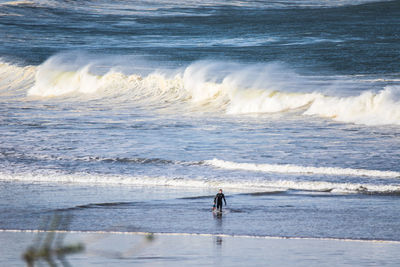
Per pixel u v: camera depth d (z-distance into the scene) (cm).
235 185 6888
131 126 11444
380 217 5244
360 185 6625
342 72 19588
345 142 9275
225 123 11694
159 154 8725
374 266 3538
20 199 6150
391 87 11588
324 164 7762
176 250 4022
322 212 5494
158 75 16488
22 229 4738
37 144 9656
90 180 7312
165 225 4962
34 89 17838
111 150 9094
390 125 10706
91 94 16800
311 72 19675
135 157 8544
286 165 7631
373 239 4422
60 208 5681
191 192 6612
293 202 5991
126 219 5197
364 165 7638
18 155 8788
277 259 3750
